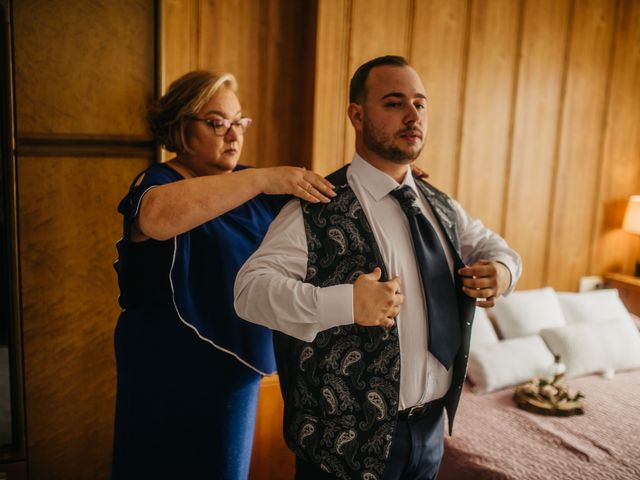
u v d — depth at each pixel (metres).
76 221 2.11
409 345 1.29
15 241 2.02
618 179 3.92
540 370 2.98
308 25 2.88
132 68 2.09
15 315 2.06
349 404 1.25
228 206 1.32
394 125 1.24
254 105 2.88
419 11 3.04
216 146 1.60
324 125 2.87
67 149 2.06
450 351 1.31
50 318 2.13
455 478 2.25
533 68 3.46
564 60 3.56
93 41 2.03
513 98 3.44
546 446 2.31
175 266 1.48
